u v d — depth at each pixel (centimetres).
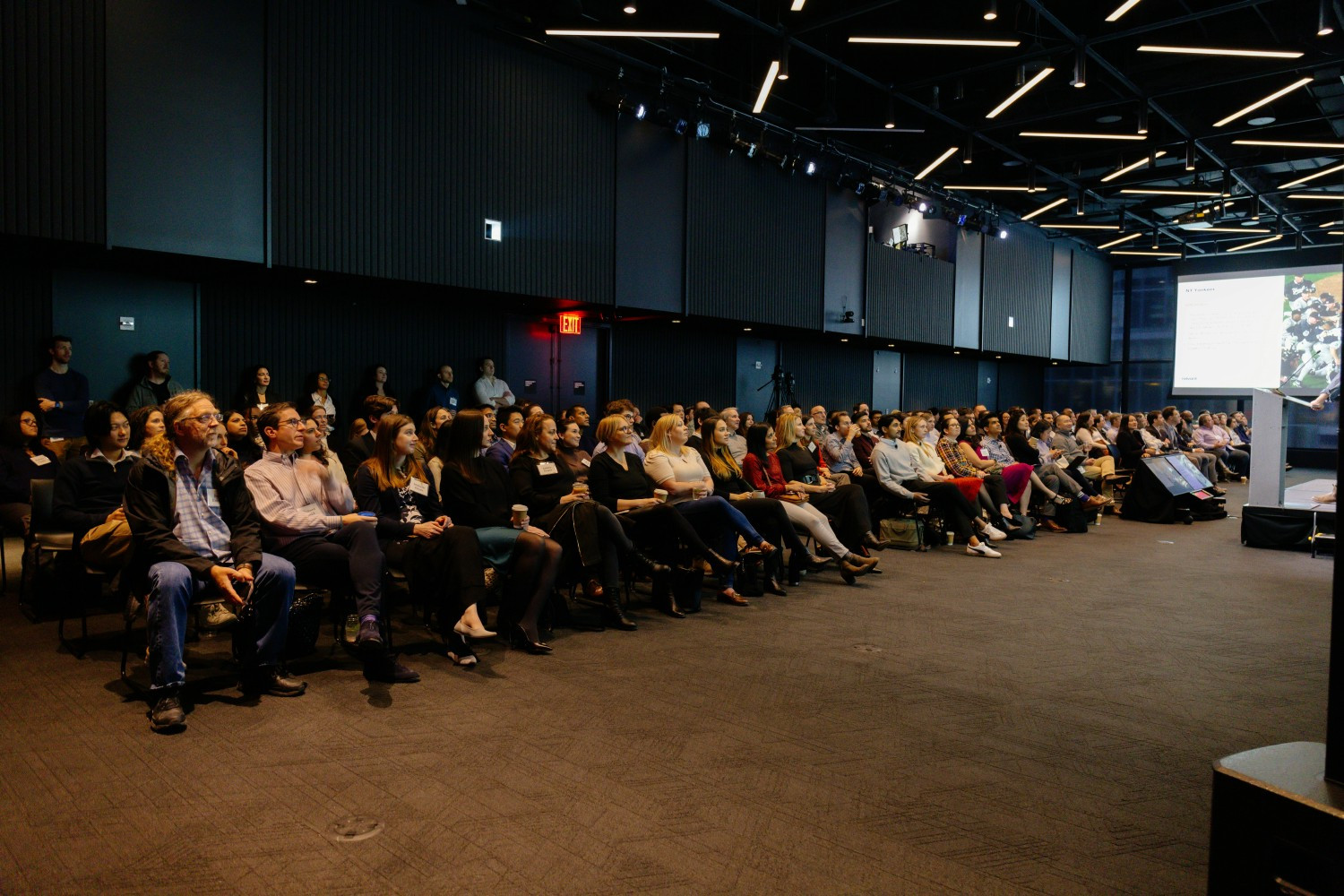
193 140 624
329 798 215
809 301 1170
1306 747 135
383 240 733
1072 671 342
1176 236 1608
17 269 659
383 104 729
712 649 366
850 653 362
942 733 270
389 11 732
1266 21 779
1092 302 1820
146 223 604
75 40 573
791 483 569
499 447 536
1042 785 232
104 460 391
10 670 317
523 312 996
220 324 770
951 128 1098
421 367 914
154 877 177
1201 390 1722
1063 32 798
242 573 277
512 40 823
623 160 928
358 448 527
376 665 314
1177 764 248
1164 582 554
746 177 1070
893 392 1577
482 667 334
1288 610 471
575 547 394
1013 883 181
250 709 281
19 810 206
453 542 332
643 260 952
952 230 1438
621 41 891
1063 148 1145
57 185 568
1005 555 659
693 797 219
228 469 305
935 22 830
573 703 291
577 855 189
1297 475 1513
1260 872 121
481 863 184
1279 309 1622
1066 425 1072
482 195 803
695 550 437
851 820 208
